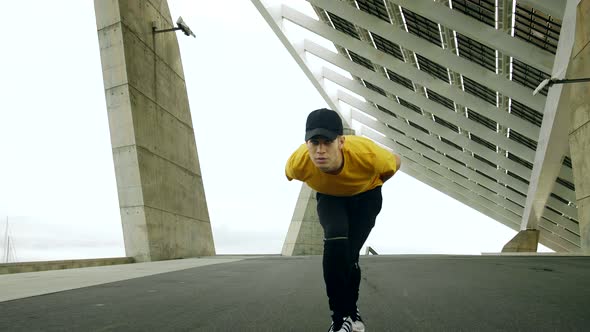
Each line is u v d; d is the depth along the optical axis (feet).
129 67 54.49
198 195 72.43
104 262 47.52
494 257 53.21
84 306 16.31
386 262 41.16
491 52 83.82
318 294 19.35
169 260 55.16
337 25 103.60
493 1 70.28
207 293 19.84
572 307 15.60
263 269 33.91
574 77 58.75
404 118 140.46
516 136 112.68
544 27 70.13
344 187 9.91
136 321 13.37
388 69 104.94
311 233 130.62
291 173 10.12
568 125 75.25
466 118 116.16
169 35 66.90
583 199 57.36
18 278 28.66
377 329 12.12
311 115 9.04
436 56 89.51
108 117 54.85
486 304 16.33
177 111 67.26
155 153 58.75
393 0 77.05
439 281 24.27
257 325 12.74
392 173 10.53
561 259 45.68
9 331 12.10
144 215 54.13
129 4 55.93
